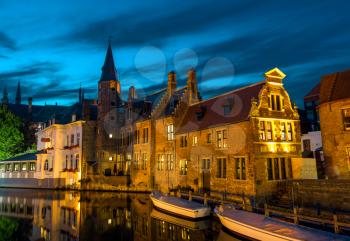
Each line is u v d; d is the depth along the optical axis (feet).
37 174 176.86
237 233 59.98
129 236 66.54
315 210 69.00
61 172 169.58
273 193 87.40
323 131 87.51
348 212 63.41
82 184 155.63
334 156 83.97
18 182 187.11
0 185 196.65
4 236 66.44
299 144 96.99
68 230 72.08
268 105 92.43
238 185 90.17
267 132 90.89
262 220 58.39
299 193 74.84
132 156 144.46
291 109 97.60
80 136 160.56
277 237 49.85
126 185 142.41
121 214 89.10
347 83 86.74
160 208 89.20
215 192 96.84
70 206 103.40
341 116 83.35
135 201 112.37
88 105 165.17
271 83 94.89
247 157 88.12
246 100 96.84
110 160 157.79
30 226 76.07
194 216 74.28
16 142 209.36
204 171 105.19
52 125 176.14
